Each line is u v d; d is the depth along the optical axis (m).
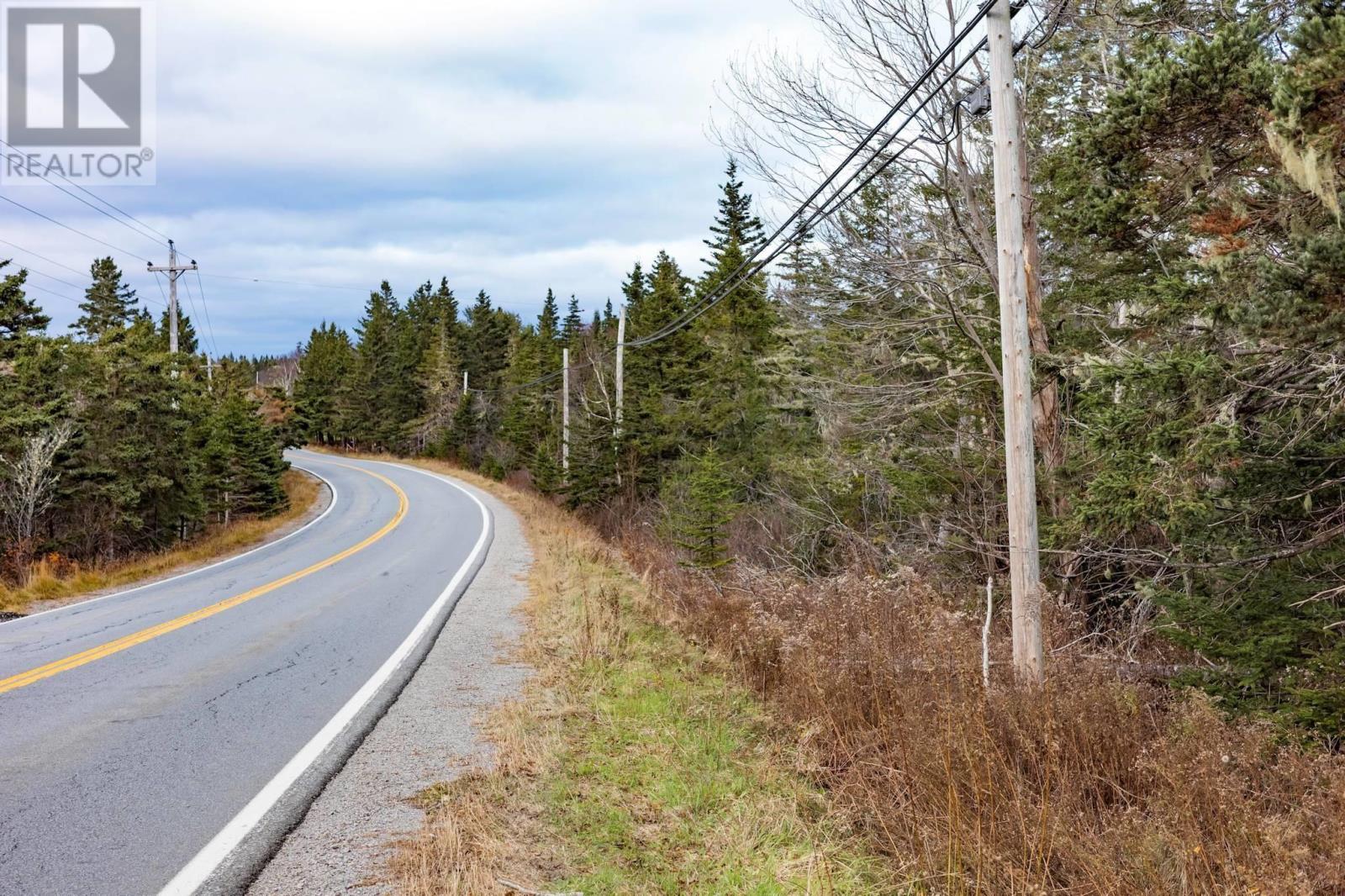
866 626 6.90
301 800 4.15
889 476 12.98
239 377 54.62
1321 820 3.49
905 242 11.67
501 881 3.35
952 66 10.33
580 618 8.59
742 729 5.57
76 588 13.88
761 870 3.64
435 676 6.76
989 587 6.34
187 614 10.09
